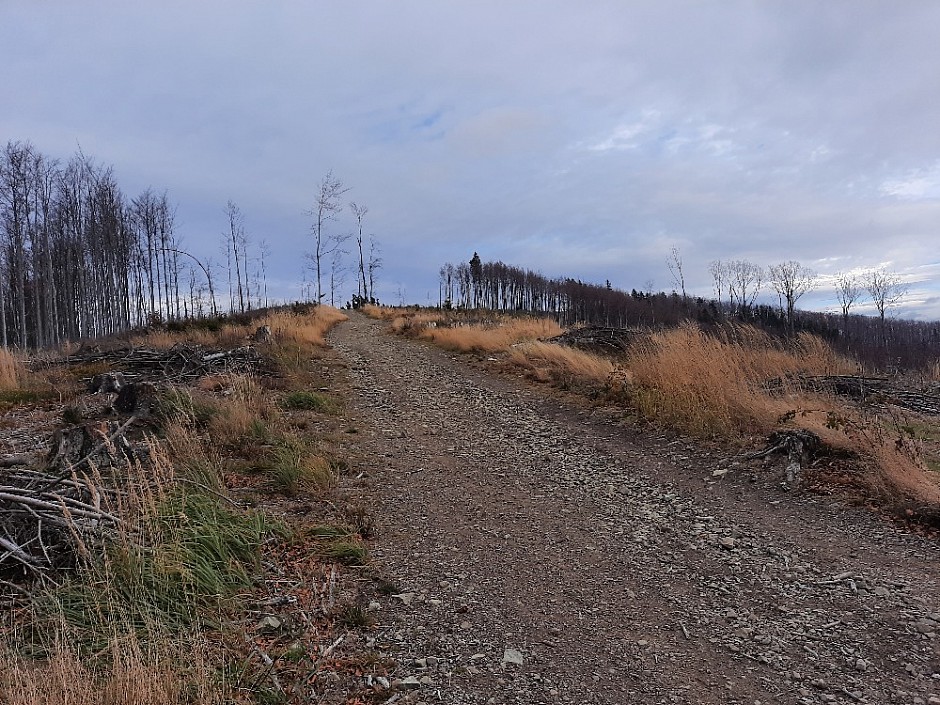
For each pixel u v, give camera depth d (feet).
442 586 12.73
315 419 26.94
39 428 22.07
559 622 11.41
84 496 13.23
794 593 12.64
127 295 136.36
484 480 20.24
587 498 18.67
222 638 10.11
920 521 15.69
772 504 17.61
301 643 10.23
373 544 14.79
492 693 9.13
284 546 13.94
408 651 10.25
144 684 7.72
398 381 40.27
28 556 10.94
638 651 10.48
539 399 33.96
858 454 19.13
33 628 9.68
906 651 10.43
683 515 17.19
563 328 61.93
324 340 61.98
